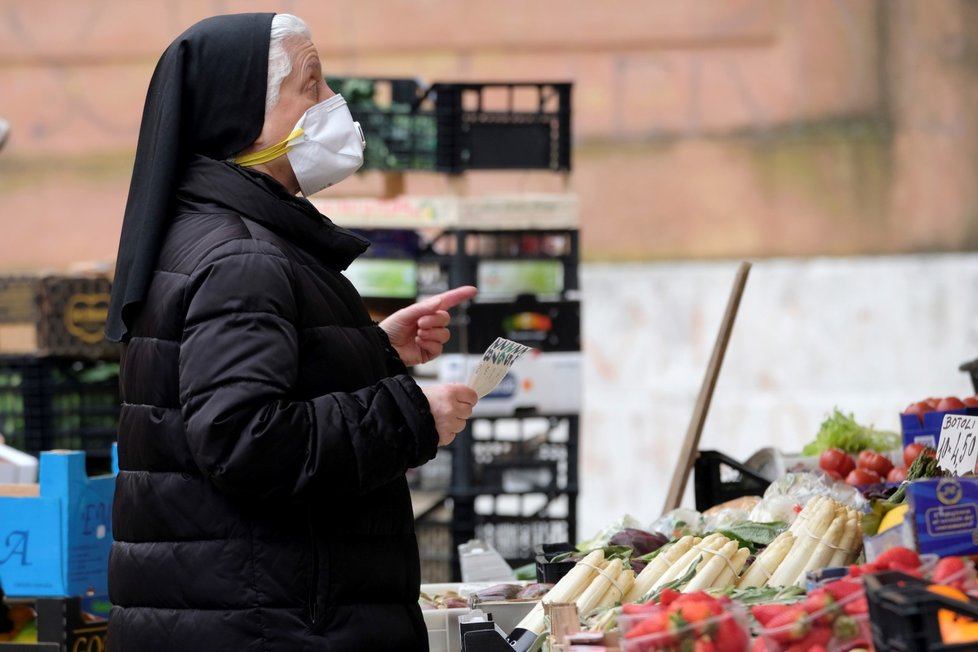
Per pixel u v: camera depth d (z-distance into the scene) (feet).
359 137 30.60
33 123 121.39
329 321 28.27
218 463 25.79
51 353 61.87
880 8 116.98
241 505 27.02
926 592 20.20
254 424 25.67
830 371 114.21
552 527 62.08
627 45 119.03
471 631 27.02
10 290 62.34
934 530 26.55
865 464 43.52
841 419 49.93
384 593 28.40
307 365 27.68
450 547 60.80
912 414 41.57
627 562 33.19
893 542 27.25
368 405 27.04
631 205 119.14
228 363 26.00
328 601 27.12
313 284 28.17
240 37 29.37
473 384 29.71
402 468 27.35
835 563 31.22
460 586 40.09
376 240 62.90
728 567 31.17
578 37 119.03
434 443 27.68
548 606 27.81
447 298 35.19
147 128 30.07
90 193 121.29
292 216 28.68
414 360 35.60
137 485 27.76
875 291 114.73
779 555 31.65
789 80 118.01
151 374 27.61
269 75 29.48
